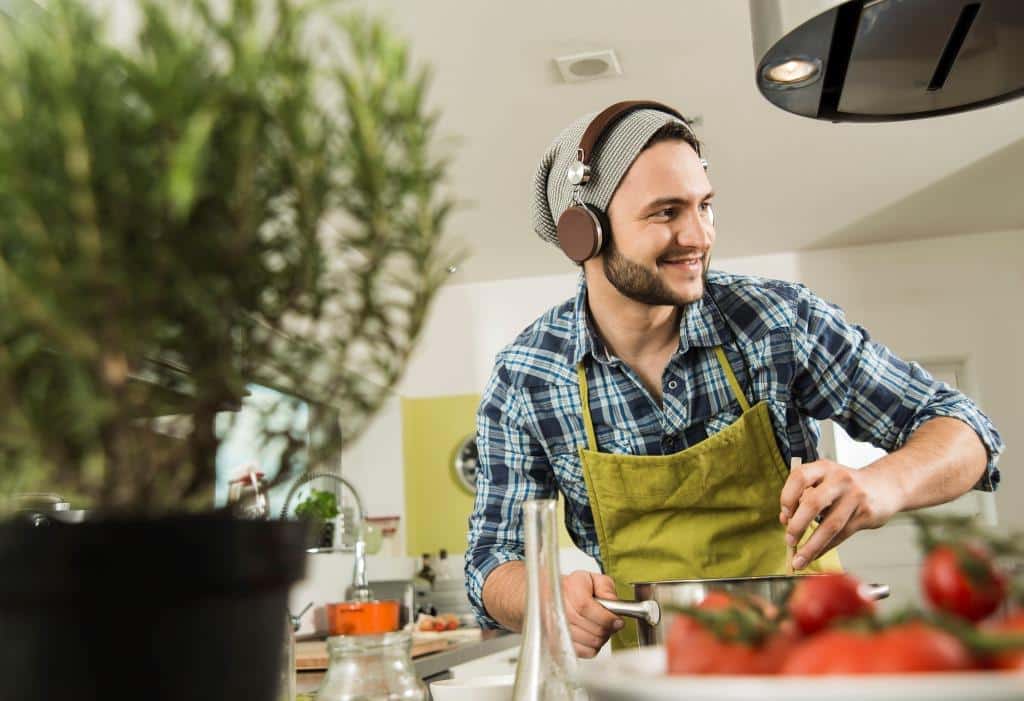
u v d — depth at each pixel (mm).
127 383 464
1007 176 4746
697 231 1518
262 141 482
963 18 1388
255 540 468
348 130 508
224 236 467
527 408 1766
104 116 442
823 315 1695
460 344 6211
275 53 497
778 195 4973
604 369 1729
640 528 1679
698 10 3195
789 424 1713
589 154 1569
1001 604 472
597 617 1146
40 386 460
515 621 1454
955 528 497
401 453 6027
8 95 441
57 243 435
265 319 499
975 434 1552
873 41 1441
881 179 4773
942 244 5750
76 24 467
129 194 441
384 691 940
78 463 470
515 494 1765
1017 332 5613
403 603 5328
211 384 478
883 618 442
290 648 840
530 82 3611
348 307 514
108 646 428
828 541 1289
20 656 424
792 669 417
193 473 496
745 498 1647
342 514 4309
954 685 352
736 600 525
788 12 1382
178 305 461
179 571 437
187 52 471
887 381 1682
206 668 446
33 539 422
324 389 521
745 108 3945
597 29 3291
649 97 3791
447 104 3738
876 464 1406
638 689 417
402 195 516
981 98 1604
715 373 1688
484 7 3127
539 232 1813
